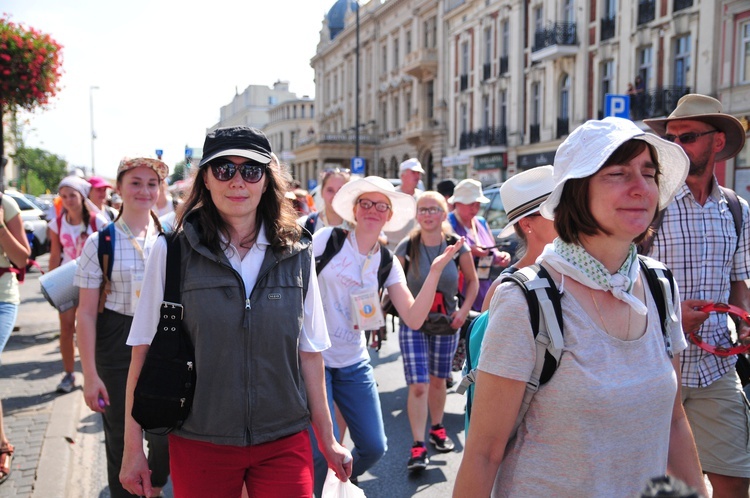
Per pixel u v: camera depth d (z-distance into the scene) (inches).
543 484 64.2
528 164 1095.6
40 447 175.8
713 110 113.6
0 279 164.6
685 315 103.0
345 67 2213.3
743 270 119.0
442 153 1459.2
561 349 63.3
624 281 65.3
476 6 1258.6
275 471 88.2
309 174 2343.8
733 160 711.7
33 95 391.2
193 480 87.0
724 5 719.1
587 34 941.2
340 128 2299.5
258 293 88.0
